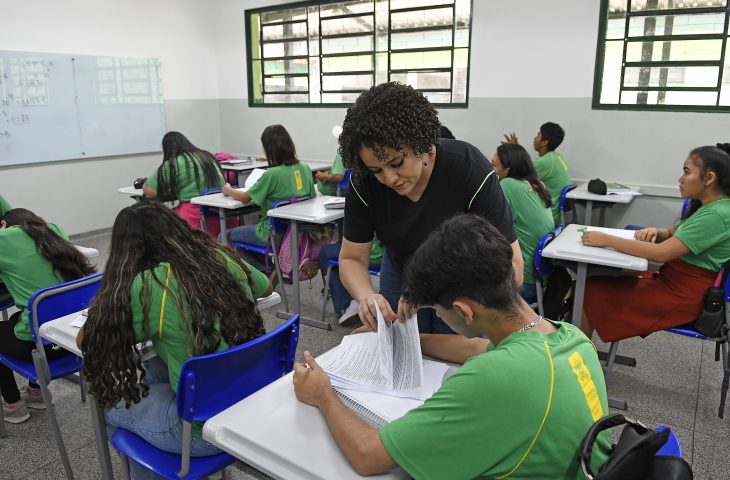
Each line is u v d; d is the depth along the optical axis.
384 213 1.43
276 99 6.48
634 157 4.47
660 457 0.79
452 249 0.84
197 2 6.47
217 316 1.37
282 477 0.89
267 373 1.47
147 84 6.00
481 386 0.78
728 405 2.43
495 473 0.80
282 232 3.47
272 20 6.27
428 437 0.79
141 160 6.06
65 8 5.16
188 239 1.43
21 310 2.12
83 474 1.97
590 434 0.79
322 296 3.87
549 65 4.66
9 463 2.04
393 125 1.04
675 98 4.27
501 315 0.86
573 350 0.86
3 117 4.77
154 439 1.39
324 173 4.86
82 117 5.39
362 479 0.84
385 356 1.13
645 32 4.27
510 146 2.79
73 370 1.93
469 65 5.05
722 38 4.01
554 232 2.77
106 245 5.23
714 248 2.15
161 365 1.56
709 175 2.16
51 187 5.23
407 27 5.33
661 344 3.08
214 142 6.97
